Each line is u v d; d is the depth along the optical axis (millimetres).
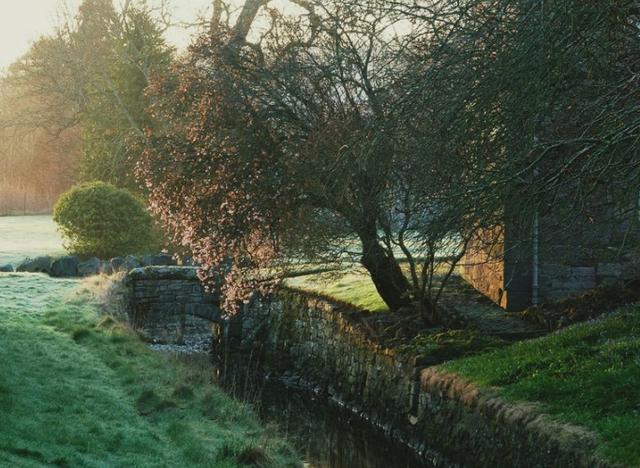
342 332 23344
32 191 64750
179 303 30266
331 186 19578
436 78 11938
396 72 14438
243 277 23219
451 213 12055
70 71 49750
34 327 22312
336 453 17781
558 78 10852
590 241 20594
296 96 20359
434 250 13992
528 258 20391
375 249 21141
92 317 24672
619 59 12016
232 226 21328
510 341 18812
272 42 20969
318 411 21781
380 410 19906
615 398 13039
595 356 14898
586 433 12141
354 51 18078
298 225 21094
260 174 20594
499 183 11297
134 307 30047
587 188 11742
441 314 21656
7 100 69375
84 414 14547
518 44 10938
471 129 11891
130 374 18469
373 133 14227
